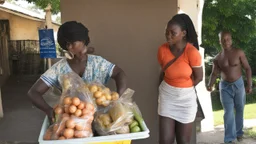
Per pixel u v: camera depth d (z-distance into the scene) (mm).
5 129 5785
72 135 1805
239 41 8617
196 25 5004
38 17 14609
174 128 3000
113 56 3564
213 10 8172
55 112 1938
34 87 2246
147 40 3543
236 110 4453
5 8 11656
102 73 2354
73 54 2244
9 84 12000
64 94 2045
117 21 3512
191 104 2900
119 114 1963
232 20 8258
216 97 9305
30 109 7574
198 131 5188
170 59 2797
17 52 14188
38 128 5824
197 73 2818
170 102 2910
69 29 2131
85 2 3471
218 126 5645
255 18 8320
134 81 3615
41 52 7902
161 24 3502
